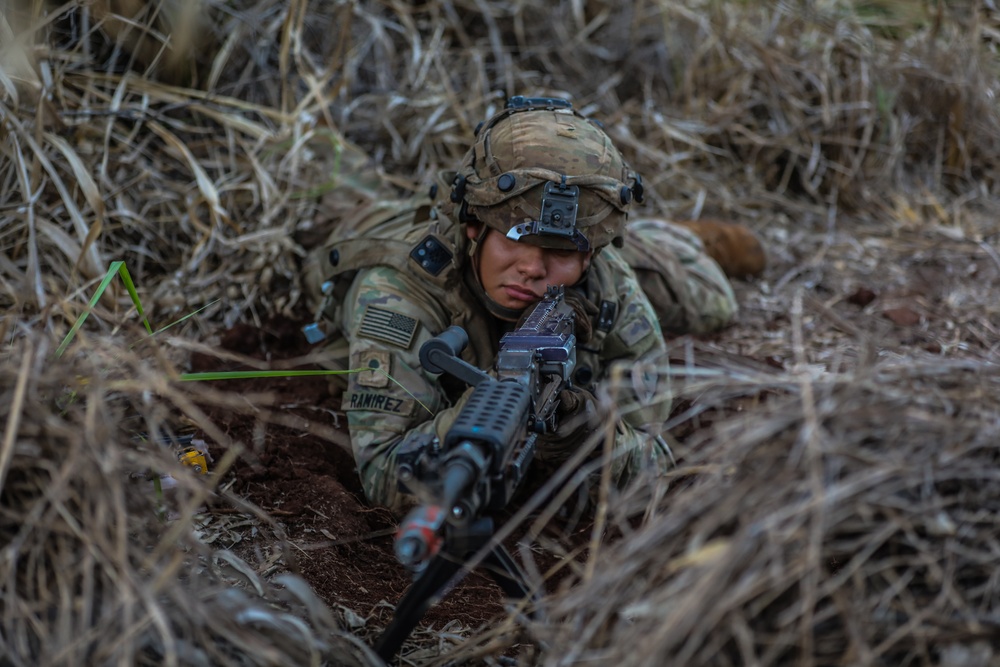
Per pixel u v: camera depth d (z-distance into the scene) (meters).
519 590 1.86
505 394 1.89
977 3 5.62
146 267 3.88
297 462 2.92
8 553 1.54
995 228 4.75
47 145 3.71
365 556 2.57
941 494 1.56
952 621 1.47
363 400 2.63
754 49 5.48
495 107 4.89
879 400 1.60
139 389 1.74
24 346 1.75
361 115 4.83
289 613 2.03
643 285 3.67
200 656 1.58
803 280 4.36
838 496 1.46
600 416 2.34
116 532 1.61
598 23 5.72
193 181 4.12
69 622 1.52
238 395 3.14
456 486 1.60
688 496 1.59
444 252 2.66
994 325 3.75
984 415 1.61
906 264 4.50
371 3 5.24
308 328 3.18
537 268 2.55
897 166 5.30
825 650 1.48
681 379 3.06
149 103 4.16
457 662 2.01
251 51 4.61
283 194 4.04
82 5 3.70
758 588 1.42
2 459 1.52
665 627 1.40
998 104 5.54
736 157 5.40
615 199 2.57
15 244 3.50
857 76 5.38
